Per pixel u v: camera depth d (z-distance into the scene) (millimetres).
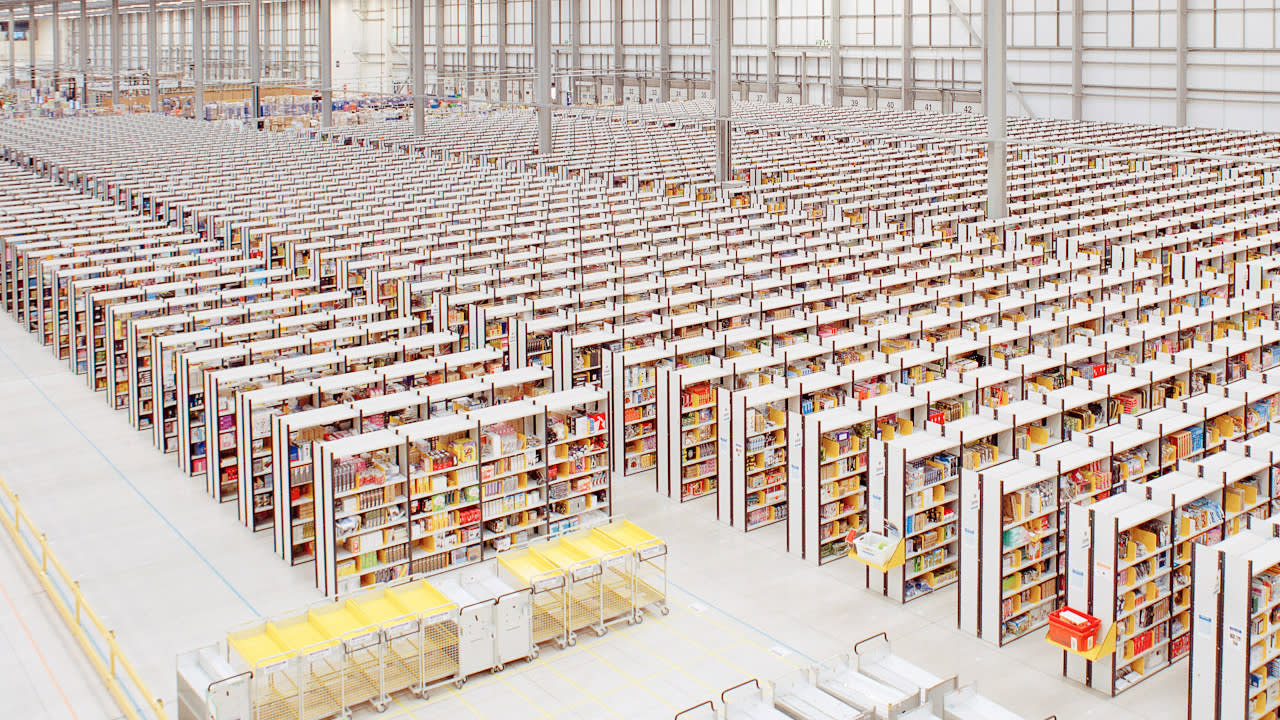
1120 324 26922
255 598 19531
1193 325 26031
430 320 31891
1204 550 14758
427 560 20250
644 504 22984
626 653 17938
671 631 18500
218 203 45031
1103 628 16250
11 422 27469
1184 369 22500
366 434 19969
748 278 33750
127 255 35281
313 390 22141
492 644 17406
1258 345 24234
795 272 34656
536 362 27047
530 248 39031
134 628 18562
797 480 20578
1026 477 17766
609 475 22031
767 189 49594
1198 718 15070
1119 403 21359
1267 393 20891
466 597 17703
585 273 35031
